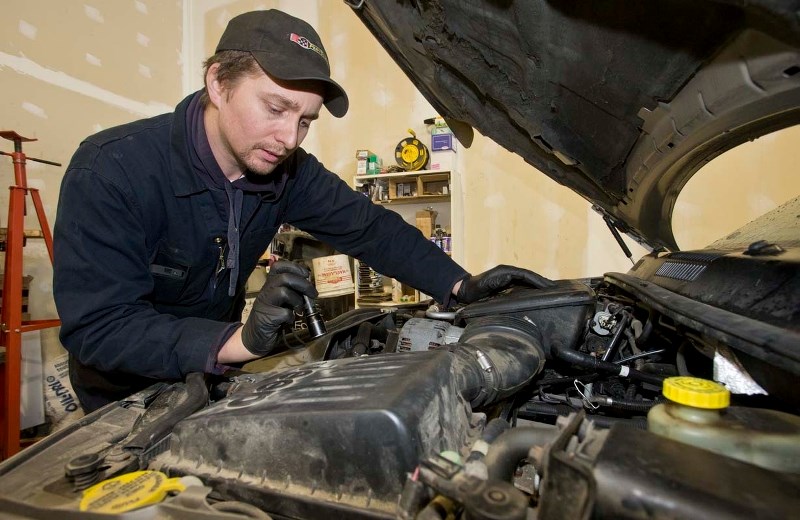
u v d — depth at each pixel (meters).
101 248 0.80
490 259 2.83
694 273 0.70
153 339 0.74
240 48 0.80
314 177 1.22
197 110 0.94
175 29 3.18
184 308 1.09
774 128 0.70
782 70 0.47
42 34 2.28
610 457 0.35
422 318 1.03
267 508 0.44
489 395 0.62
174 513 0.40
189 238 0.98
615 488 0.33
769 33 0.42
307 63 0.81
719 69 0.53
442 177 2.86
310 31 0.86
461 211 2.85
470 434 0.51
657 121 0.70
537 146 0.99
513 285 1.07
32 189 1.85
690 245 2.33
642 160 0.83
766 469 0.35
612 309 0.92
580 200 2.62
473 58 0.76
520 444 0.44
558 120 0.81
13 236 1.73
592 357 0.77
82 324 0.75
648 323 0.79
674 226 2.37
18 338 1.71
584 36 0.59
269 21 0.82
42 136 2.27
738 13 0.44
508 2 0.59
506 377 0.65
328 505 0.42
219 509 0.42
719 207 2.28
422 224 2.75
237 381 0.74
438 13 0.69
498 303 0.89
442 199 2.90
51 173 2.31
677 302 0.63
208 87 0.88
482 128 1.00
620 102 0.69
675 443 0.37
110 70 2.65
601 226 2.57
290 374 0.58
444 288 1.15
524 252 2.75
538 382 0.87
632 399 0.80
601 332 0.92
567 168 1.03
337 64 3.18
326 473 0.43
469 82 0.88
